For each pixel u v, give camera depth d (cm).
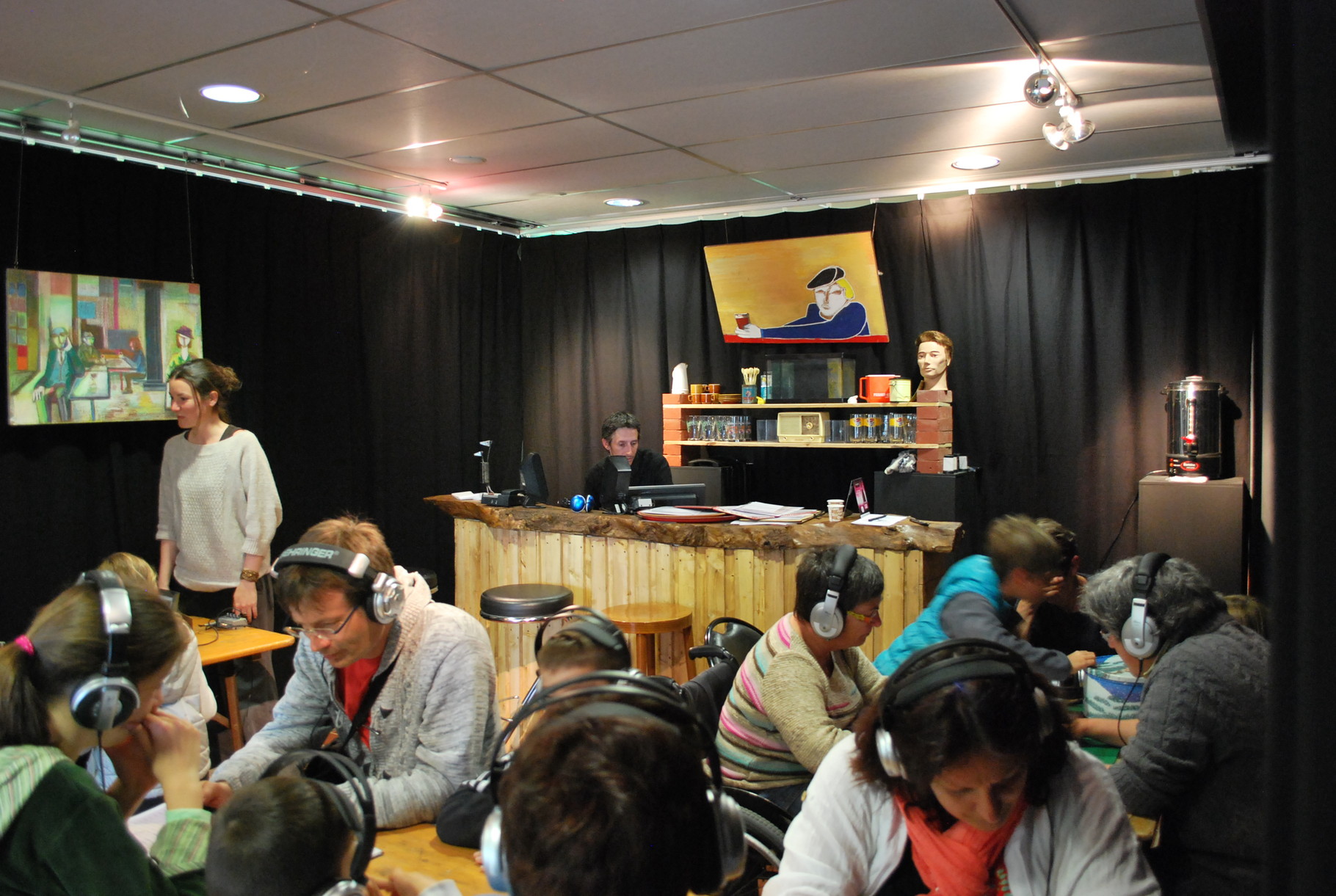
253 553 400
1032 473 541
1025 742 109
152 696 134
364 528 183
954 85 371
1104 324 521
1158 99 390
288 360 509
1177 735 169
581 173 517
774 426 599
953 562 397
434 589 508
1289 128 57
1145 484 460
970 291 553
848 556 210
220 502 403
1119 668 228
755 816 168
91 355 412
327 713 205
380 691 188
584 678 95
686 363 633
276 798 107
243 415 486
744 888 162
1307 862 52
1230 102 362
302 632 193
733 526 386
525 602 346
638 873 73
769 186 555
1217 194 493
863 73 356
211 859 105
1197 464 468
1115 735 214
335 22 298
